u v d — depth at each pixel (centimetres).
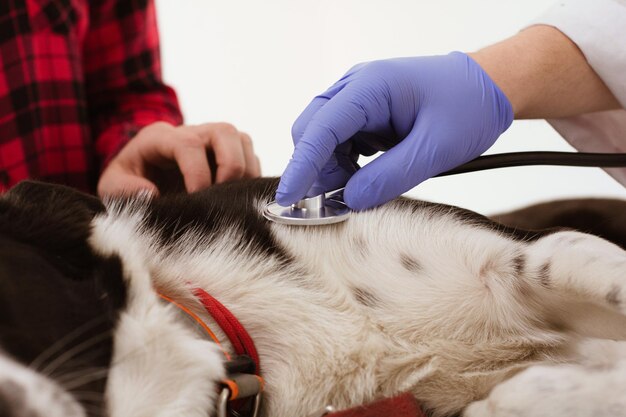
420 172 115
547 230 122
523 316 112
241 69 298
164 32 292
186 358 88
